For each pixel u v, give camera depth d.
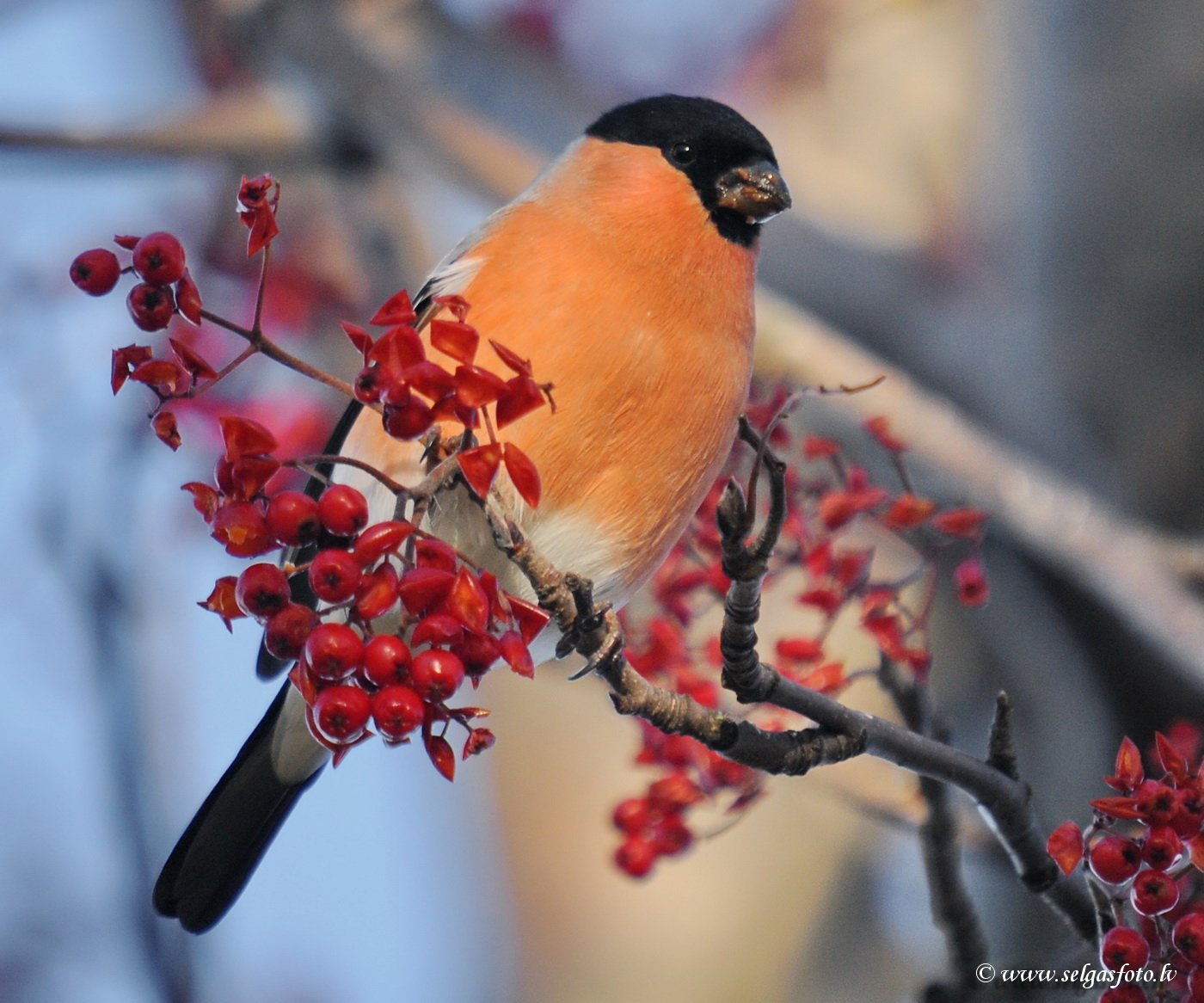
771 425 6.08
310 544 5.76
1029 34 11.76
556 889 16.05
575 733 16.75
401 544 5.78
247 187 5.54
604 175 8.34
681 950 15.16
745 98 15.76
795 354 11.57
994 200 12.41
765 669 6.47
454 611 5.70
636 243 8.02
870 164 15.05
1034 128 11.59
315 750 8.48
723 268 8.14
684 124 8.41
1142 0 11.14
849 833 14.66
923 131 14.92
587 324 7.79
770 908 14.87
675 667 8.23
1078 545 10.62
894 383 11.29
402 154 13.36
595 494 7.84
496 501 6.30
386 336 5.55
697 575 8.40
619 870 8.38
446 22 13.57
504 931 15.97
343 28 13.25
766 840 15.00
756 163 8.34
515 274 7.95
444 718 5.83
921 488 11.03
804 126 15.44
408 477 7.58
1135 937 5.81
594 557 7.93
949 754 6.81
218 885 8.48
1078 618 10.59
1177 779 5.86
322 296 13.19
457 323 5.64
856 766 8.17
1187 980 5.93
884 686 7.66
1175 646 10.25
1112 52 11.19
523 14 15.62
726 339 8.08
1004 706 6.87
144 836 10.05
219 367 12.06
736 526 6.04
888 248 12.44
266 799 8.58
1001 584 10.82
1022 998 7.53
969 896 7.67
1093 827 6.06
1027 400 11.39
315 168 13.36
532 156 13.12
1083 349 11.13
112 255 5.59
